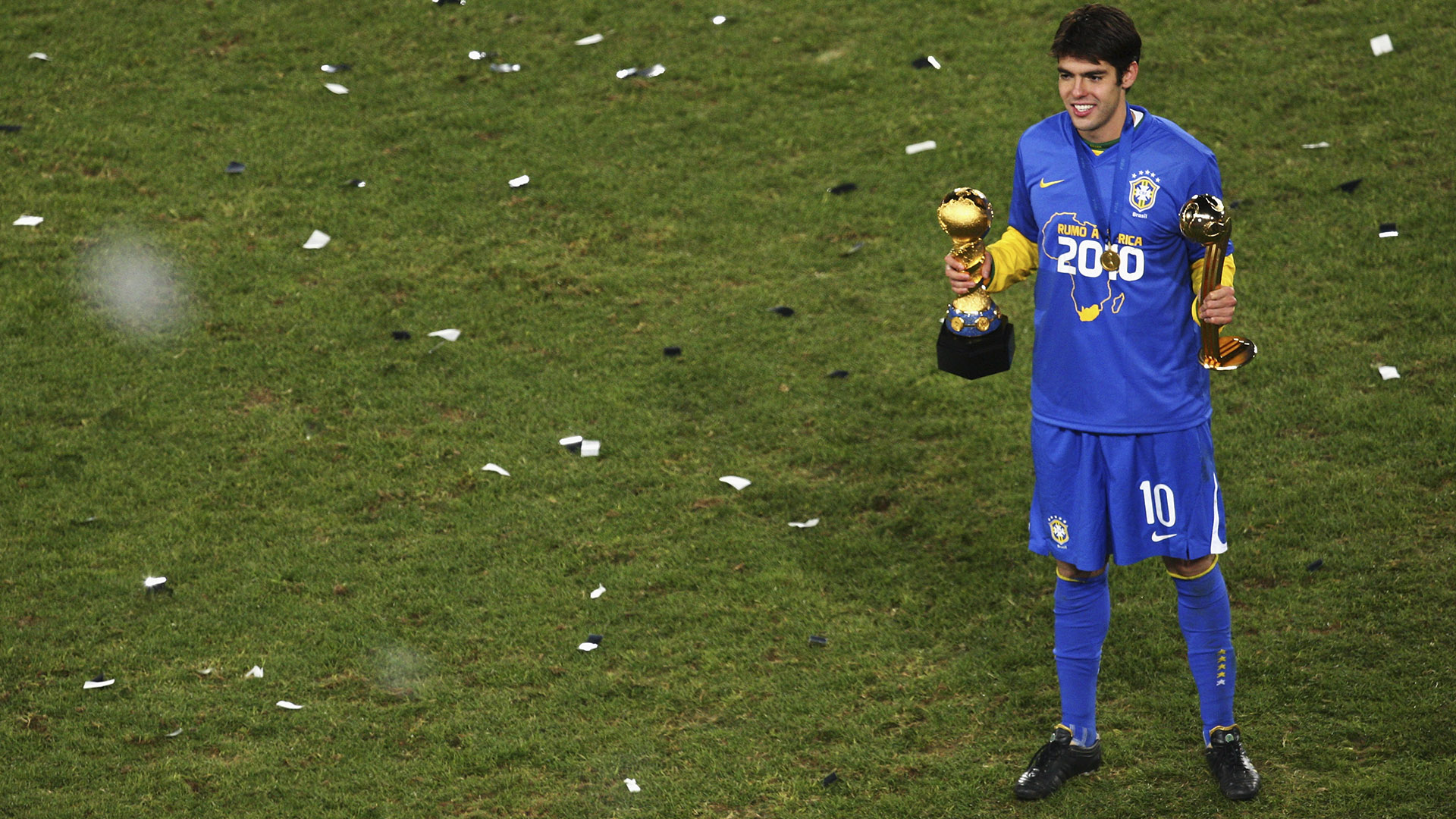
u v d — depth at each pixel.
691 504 22.11
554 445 23.70
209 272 28.42
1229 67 33.41
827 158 32.03
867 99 34.06
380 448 23.73
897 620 19.23
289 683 18.47
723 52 36.31
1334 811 14.89
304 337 26.69
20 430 23.98
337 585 20.48
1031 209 14.80
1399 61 32.59
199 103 34.22
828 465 22.94
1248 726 16.41
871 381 24.97
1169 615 18.75
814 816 15.55
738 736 17.06
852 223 29.77
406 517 22.05
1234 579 19.22
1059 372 14.80
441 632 19.45
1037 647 18.41
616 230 29.92
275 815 15.99
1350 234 27.19
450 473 23.09
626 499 22.30
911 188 30.69
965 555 20.52
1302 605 18.52
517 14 38.28
